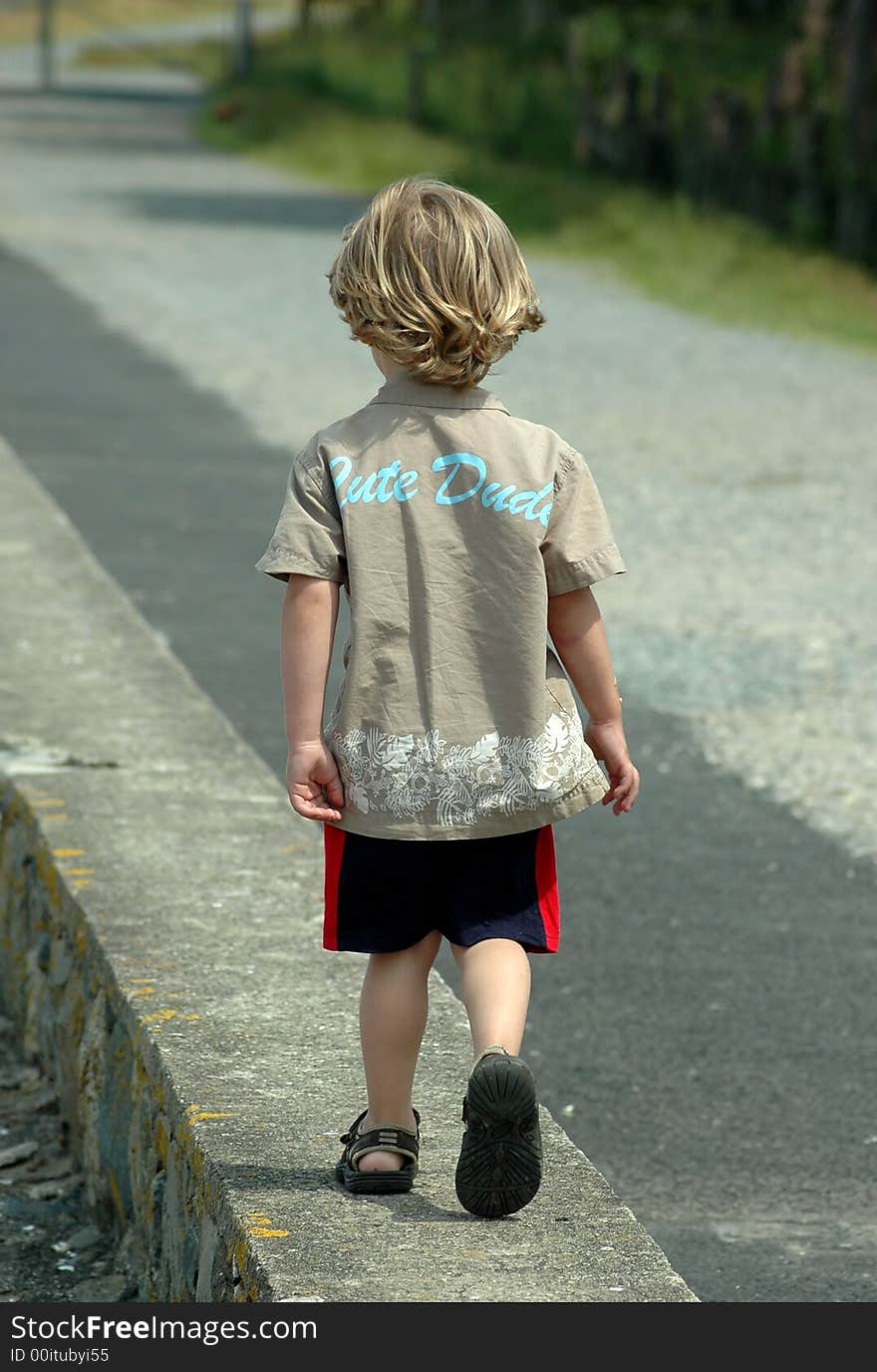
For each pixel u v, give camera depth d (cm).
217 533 3788
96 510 3931
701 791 2536
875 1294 1405
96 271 7394
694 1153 1612
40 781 1922
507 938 1155
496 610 1131
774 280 8038
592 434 4944
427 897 1170
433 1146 1241
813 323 7225
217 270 7594
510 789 1130
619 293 7725
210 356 5841
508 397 5375
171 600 3291
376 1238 1105
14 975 1880
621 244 8888
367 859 1162
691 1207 1531
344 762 1139
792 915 2127
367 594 1125
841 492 4425
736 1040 1820
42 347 5825
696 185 10162
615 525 4019
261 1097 1292
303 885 1688
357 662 1130
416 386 1155
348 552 1128
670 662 3100
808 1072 1762
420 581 1127
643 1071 1753
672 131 11019
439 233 1127
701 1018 1862
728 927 2088
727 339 6744
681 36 14738
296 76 16238
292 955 1535
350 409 5156
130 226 8712
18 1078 1770
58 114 15075
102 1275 1443
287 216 9400
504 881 1162
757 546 3894
